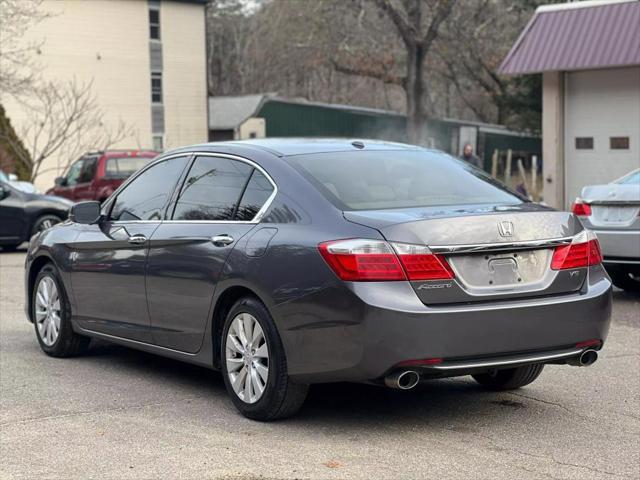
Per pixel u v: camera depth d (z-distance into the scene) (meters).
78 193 23.80
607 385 6.96
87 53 44.72
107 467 5.17
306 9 38.28
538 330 5.63
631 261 10.30
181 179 6.97
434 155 6.85
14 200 18.73
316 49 39.19
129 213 7.36
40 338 8.27
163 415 6.22
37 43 42.78
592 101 20.70
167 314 6.76
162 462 5.24
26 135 40.25
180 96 48.53
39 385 7.12
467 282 5.54
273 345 5.80
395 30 39.28
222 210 6.45
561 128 21.12
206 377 7.37
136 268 7.02
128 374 7.48
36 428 5.95
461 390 6.87
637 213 10.23
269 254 5.84
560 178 21.22
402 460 5.23
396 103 63.22
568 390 6.83
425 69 43.16
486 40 39.31
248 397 6.02
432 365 5.40
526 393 6.76
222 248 6.23
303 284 5.61
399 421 6.04
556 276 5.79
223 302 6.28
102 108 45.34
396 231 5.45
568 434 5.74
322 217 5.76
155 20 47.53
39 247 8.26
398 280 5.40
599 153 20.70
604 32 19.77
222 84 71.25
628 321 9.61
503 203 6.17
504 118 46.94
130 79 46.38
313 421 6.04
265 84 65.62
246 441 5.61
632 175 11.35
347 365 5.46
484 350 5.50
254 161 6.42
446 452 5.38
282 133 53.12
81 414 6.27
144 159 24.00
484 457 5.29
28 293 8.51
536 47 20.59
